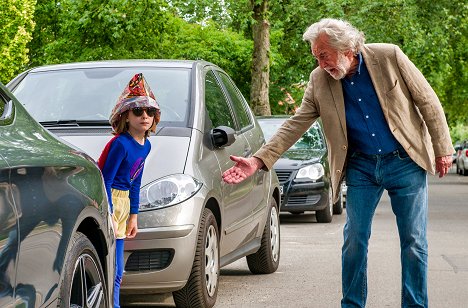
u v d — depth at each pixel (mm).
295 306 7609
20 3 39031
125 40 31719
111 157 5871
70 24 31484
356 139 5953
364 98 5852
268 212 9289
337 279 9141
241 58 33438
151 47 32062
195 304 7043
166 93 7836
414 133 5863
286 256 11156
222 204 7523
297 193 16172
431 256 10969
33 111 7836
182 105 7699
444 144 5887
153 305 7672
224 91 8820
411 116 5887
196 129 7441
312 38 5676
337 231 14789
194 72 8203
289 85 36812
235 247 8141
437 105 5859
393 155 5926
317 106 6059
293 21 36625
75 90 8031
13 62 39219
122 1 30469
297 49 37406
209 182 7188
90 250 4285
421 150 5867
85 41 32125
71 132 7387
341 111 5895
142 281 6660
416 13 37906
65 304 3908
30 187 3664
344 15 35375
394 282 8812
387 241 12852
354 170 6027
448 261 10469
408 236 6008
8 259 3408
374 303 7695
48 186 3836
